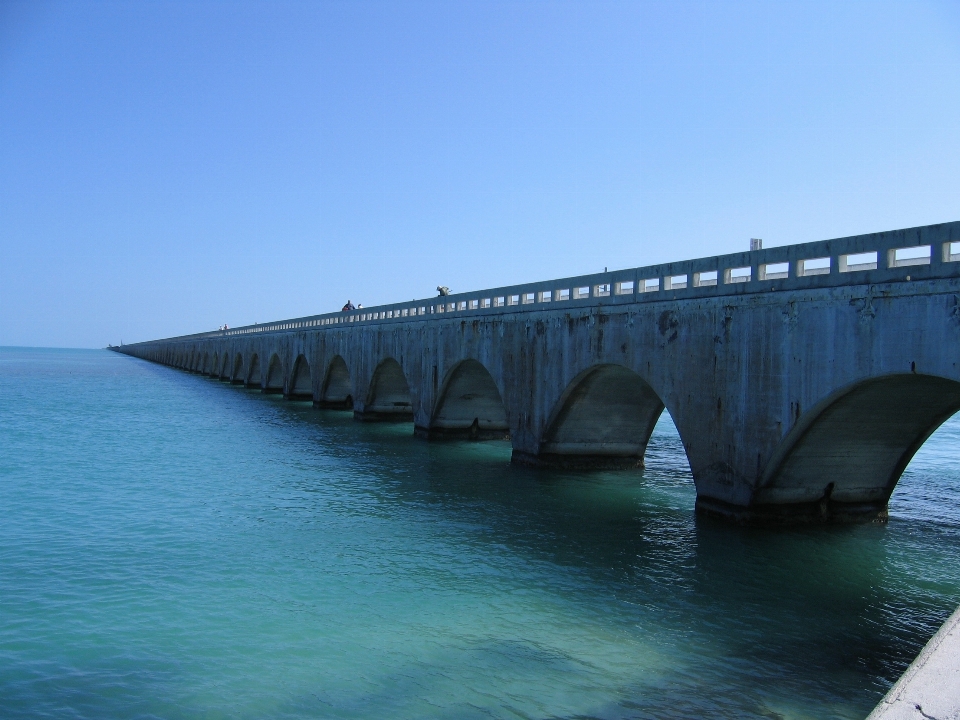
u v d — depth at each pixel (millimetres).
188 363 132000
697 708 11117
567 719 10750
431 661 12570
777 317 18562
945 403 18000
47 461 32156
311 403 65188
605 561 18000
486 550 18891
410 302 42531
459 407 39031
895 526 21156
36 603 14945
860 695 11594
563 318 27500
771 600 15539
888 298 15773
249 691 11469
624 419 29750
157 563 17641
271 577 16719
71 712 10789
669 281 22562
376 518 22078
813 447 19047
